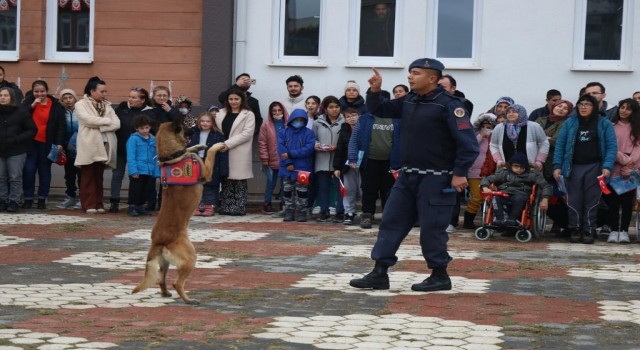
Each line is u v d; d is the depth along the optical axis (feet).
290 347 19.22
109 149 48.47
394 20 54.24
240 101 49.70
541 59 52.95
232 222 45.98
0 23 57.88
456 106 25.58
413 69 25.94
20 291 25.57
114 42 56.18
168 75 55.72
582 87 52.75
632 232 46.34
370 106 26.53
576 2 52.70
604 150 41.27
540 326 21.68
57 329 20.63
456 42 53.88
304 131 46.91
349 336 20.34
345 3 54.13
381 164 44.50
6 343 19.15
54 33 57.26
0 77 51.11
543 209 41.81
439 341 19.98
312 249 36.11
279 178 51.34
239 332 20.56
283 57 55.01
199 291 26.03
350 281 26.91
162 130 24.27
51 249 34.58
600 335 20.84
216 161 48.62
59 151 49.57
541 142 43.11
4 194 48.39
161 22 55.62
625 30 52.60
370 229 44.11
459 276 29.78
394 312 23.25
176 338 19.88
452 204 26.23
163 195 24.35
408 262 32.81
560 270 31.60
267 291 26.18
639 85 52.37
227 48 54.49
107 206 52.39
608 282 28.96
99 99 48.93
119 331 20.53
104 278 28.12
